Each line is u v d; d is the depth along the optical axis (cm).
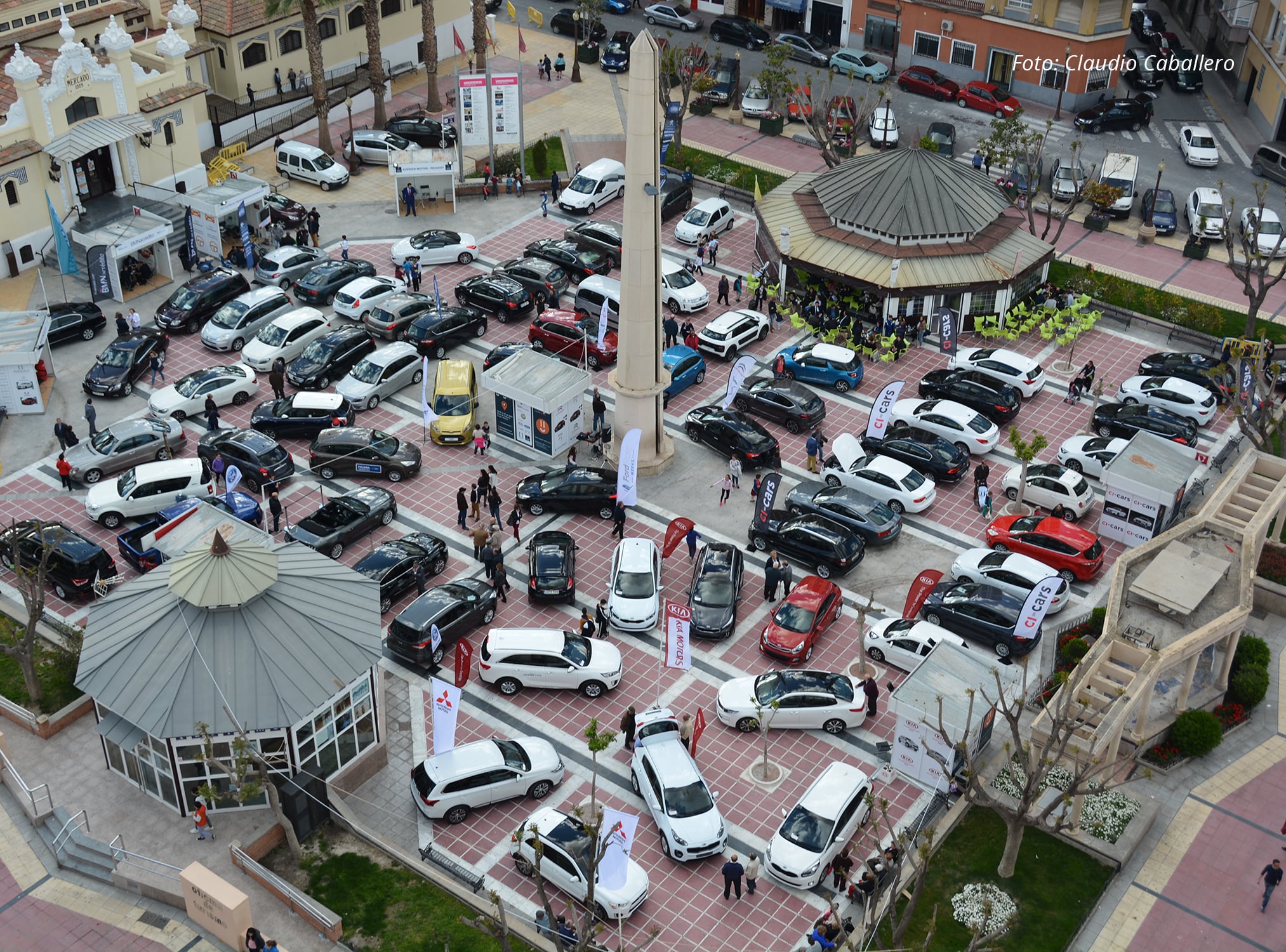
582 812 3791
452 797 3938
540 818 3809
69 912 3606
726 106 9056
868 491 5422
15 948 3494
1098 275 6950
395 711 4419
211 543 4253
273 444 5453
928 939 3189
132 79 6931
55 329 6269
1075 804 3853
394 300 6488
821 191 6962
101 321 6462
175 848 3794
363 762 4109
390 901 3700
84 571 4775
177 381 6047
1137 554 4666
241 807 3906
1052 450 5788
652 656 4681
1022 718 4406
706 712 4425
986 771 4178
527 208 7769
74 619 4772
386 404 6066
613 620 4744
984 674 4209
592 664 4453
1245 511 4881
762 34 9675
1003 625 4600
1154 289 6969
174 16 7631
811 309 6575
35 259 6856
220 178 7669
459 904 3709
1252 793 4169
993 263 6500
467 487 5519
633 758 4131
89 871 3731
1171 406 5862
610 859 3541
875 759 4256
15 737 4197
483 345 6488
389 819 4006
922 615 4800
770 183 7994
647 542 4966
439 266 7112
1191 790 4175
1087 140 8575
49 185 6744
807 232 6781
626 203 5091
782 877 3756
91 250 6425
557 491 5309
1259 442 5166
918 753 4078
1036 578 4775
